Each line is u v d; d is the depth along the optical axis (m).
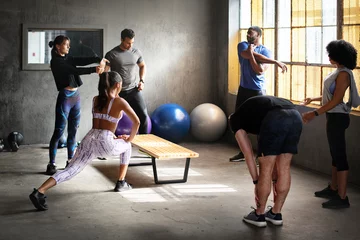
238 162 7.69
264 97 4.86
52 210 5.46
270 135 4.73
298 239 4.62
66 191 6.16
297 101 7.61
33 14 8.73
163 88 9.45
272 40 8.15
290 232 4.79
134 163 7.47
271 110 4.76
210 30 9.54
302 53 7.46
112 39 9.11
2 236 4.70
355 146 6.29
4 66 8.71
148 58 9.34
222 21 9.31
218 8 9.46
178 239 4.63
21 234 4.75
